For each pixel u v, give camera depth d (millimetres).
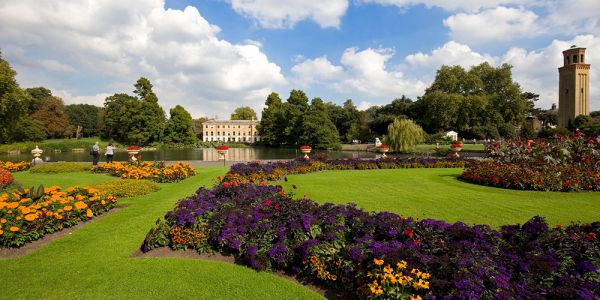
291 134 68125
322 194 11195
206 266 5461
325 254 4914
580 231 5086
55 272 5258
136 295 4586
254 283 4895
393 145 42844
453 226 5336
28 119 56250
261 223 5895
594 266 4113
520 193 11250
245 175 14211
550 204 9516
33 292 4652
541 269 4020
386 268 4051
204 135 109438
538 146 15141
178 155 44812
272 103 83188
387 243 4871
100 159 34469
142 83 66625
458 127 63594
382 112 76500
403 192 11555
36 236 6484
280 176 15102
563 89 73688
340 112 77625
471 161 19312
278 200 7156
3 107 31484
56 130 70562
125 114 67750
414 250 4469
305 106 71312
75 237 6844
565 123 73125
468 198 10438
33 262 5625
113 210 9086
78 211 7652
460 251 4453
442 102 59594
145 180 12812
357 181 14258
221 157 39625
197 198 7441
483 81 68188
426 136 55562
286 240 5492
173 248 6168
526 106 64438
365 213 6219
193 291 4684
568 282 3773
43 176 16203
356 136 71000
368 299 4074
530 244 4727
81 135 87375
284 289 4723
